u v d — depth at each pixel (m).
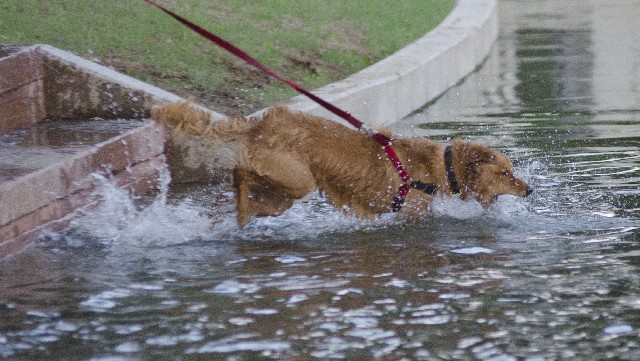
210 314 6.59
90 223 9.01
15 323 6.40
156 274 7.54
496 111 15.09
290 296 6.97
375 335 6.21
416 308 6.71
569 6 28.94
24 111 10.89
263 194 9.06
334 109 8.99
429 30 19.84
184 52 14.01
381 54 17.16
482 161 9.05
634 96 15.84
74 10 14.33
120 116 11.28
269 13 17.31
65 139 10.04
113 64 12.81
